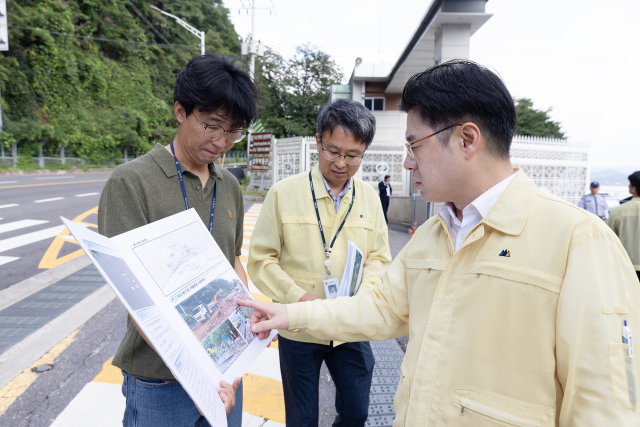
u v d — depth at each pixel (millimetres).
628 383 696
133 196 1125
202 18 39719
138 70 34312
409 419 949
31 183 15172
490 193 909
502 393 827
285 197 1813
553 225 817
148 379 1190
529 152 8273
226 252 1429
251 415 2170
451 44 7234
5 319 3373
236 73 1200
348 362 1692
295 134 22109
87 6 29641
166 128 35906
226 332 1114
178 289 1036
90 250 763
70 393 2332
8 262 5129
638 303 760
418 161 960
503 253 850
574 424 737
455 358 887
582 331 728
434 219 1103
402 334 1272
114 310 3604
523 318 810
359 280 1723
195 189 1298
